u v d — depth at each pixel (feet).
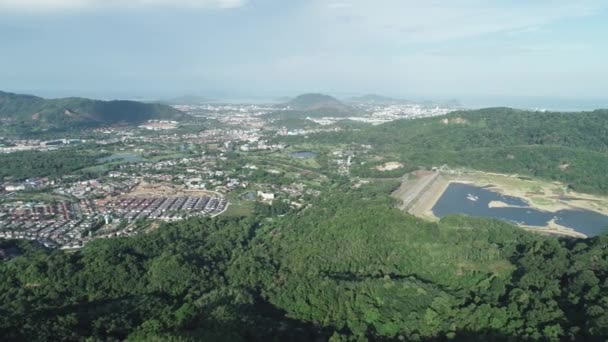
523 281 524.11
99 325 446.19
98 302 529.04
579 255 560.20
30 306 498.28
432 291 523.29
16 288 556.10
